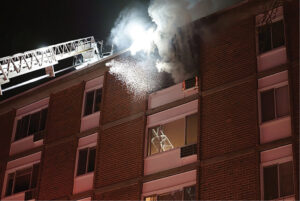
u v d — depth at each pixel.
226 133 40.81
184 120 43.66
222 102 42.06
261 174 38.12
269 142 38.66
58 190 47.91
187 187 41.12
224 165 39.84
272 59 41.25
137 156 44.53
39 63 56.78
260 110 40.16
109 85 49.53
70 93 51.97
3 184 51.84
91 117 49.38
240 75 42.06
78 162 48.12
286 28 41.34
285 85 39.94
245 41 43.00
